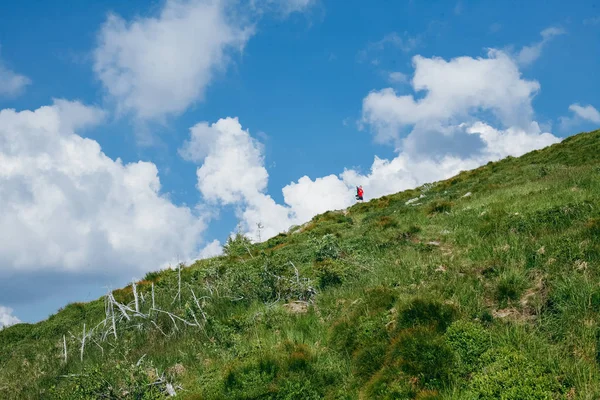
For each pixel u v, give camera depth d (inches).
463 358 282.8
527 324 304.5
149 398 338.6
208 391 327.6
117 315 557.0
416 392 266.8
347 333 356.5
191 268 825.5
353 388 301.4
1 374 507.5
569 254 359.6
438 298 352.8
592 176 645.9
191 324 476.7
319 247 604.7
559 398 237.0
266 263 560.1
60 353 516.1
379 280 443.8
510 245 428.1
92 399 344.5
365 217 983.0
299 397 302.4
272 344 380.5
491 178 993.5
